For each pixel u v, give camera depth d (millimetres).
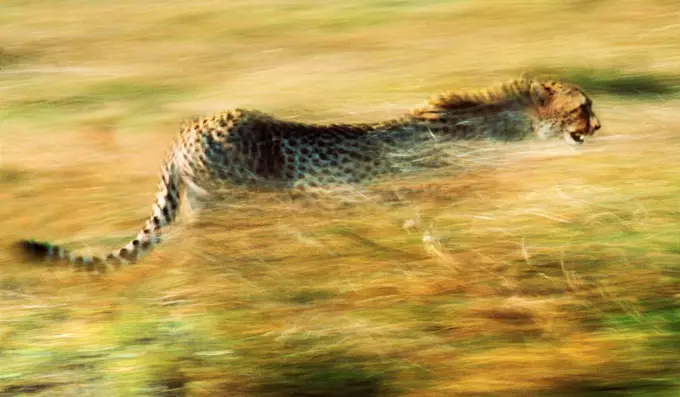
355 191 15438
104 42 31906
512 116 16281
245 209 15336
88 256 14742
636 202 14656
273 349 11852
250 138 15492
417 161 15781
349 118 21547
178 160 15641
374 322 12188
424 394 10828
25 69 28781
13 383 11742
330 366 11422
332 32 31625
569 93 16469
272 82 25781
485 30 30484
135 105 24344
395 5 34250
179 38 31938
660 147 17062
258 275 13578
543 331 11789
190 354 11961
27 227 17000
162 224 15492
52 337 12617
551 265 13188
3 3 38156
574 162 16156
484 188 15445
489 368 11148
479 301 12484
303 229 14609
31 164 20172
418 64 26984
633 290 12422
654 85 23391
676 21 30047
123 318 12984
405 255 13781
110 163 20109
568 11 31906
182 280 13875
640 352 11180
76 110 24125
